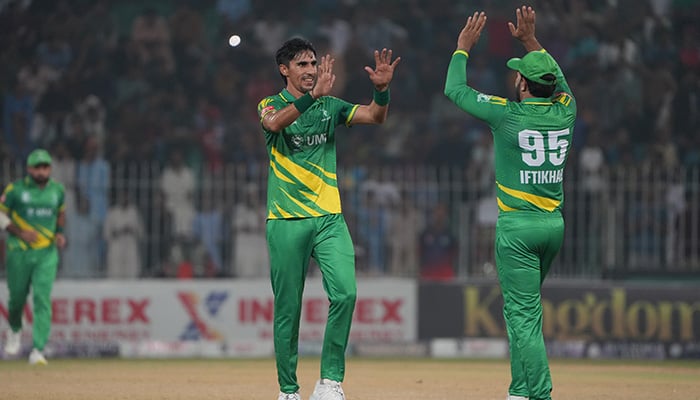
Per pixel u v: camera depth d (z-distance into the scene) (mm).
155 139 67062
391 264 55094
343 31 72875
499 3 74250
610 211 54062
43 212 41812
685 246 54562
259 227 55312
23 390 30766
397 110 70000
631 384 34562
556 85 23641
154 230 55188
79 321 49438
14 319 42969
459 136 67875
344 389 31750
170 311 49906
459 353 49938
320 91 22656
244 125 68375
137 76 70625
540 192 22891
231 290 50125
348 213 55219
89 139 60219
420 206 55375
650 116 69125
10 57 69875
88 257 54781
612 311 49469
